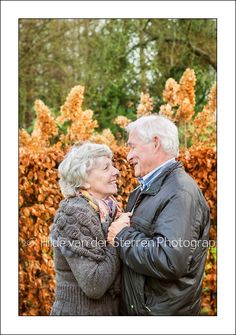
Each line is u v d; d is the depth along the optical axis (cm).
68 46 560
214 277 524
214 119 537
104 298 370
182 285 356
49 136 546
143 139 372
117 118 554
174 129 375
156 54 561
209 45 555
